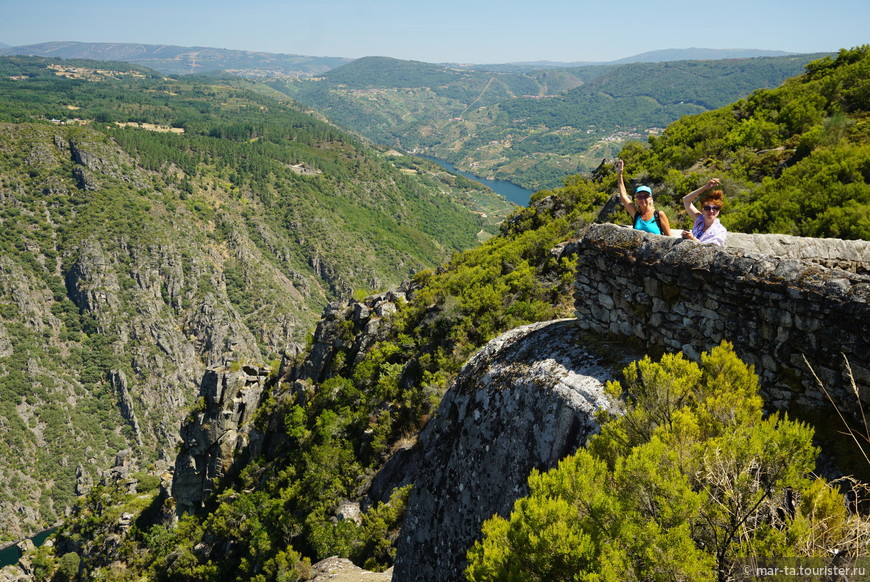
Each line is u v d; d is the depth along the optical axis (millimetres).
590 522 4754
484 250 50188
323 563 20609
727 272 6395
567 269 30484
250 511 38062
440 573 9125
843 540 3895
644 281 7535
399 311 43344
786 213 19828
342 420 34594
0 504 180375
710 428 4980
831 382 5438
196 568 38406
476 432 9078
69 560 77938
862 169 19969
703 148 36312
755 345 6156
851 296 5250
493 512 8211
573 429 7133
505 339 10086
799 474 4207
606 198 40500
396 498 21516
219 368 52844
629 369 5930
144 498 84938
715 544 4305
